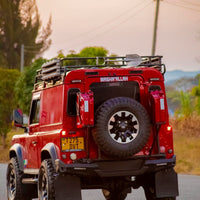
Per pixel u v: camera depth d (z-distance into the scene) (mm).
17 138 19156
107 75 15195
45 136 15953
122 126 14250
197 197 19844
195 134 45625
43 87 17062
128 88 15297
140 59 15844
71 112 14914
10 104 58875
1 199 20094
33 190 18672
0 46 157375
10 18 157875
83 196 21109
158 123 14805
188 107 49844
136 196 20594
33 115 18000
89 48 65562
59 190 14648
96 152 14734
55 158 14891
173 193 15273
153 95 14984
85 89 15070
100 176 14742
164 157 15172
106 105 14219
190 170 32312
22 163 18375
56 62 15359
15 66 159000
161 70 16219
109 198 18000
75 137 14805
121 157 14523
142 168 14914
